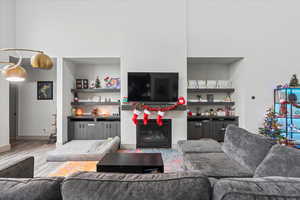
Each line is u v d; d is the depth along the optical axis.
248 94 4.24
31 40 4.26
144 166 1.96
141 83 4.14
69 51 4.27
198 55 4.27
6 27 4.03
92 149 3.44
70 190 0.76
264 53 4.23
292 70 4.22
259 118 4.24
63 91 4.36
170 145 4.18
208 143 2.80
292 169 1.17
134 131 4.19
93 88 4.86
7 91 4.09
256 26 4.23
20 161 1.48
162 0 4.18
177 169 2.84
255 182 0.76
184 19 4.16
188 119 4.73
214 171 1.70
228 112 4.75
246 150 1.87
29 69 5.22
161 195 0.72
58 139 4.31
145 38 4.19
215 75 5.05
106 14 4.24
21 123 5.21
